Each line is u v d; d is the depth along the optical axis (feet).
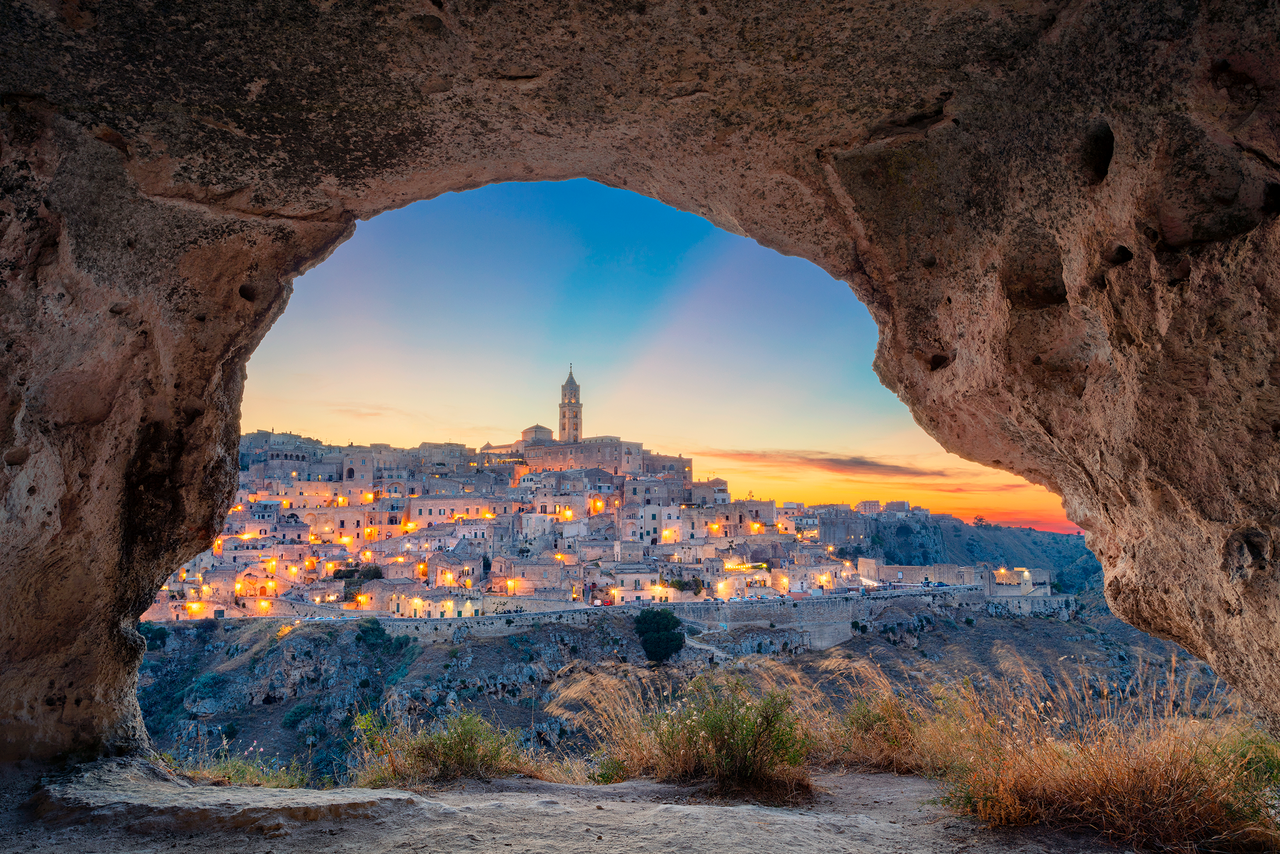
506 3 12.23
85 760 16.71
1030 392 14.75
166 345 16.62
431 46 13.25
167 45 12.98
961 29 12.60
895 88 14.05
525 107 14.85
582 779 20.93
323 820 13.12
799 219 17.29
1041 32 12.32
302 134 15.19
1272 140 10.39
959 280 15.85
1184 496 12.05
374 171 16.38
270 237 17.01
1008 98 13.41
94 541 16.52
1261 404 10.91
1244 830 12.91
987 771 15.31
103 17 12.34
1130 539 14.23
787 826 13.60
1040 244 14.07
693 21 12.57
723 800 17.25
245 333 17.78
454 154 16.42
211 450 18.20
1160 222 11.62
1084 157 12.64
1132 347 12.28
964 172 14.87
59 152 14.03
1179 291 11.40
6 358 14.30
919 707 23.17
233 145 15.11
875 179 15.94
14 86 13.33
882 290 17.74
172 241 15.94
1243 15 10.18
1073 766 15.12
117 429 16.49
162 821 12.88
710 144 15.79
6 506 14.62
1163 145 11.29
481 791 18.07
